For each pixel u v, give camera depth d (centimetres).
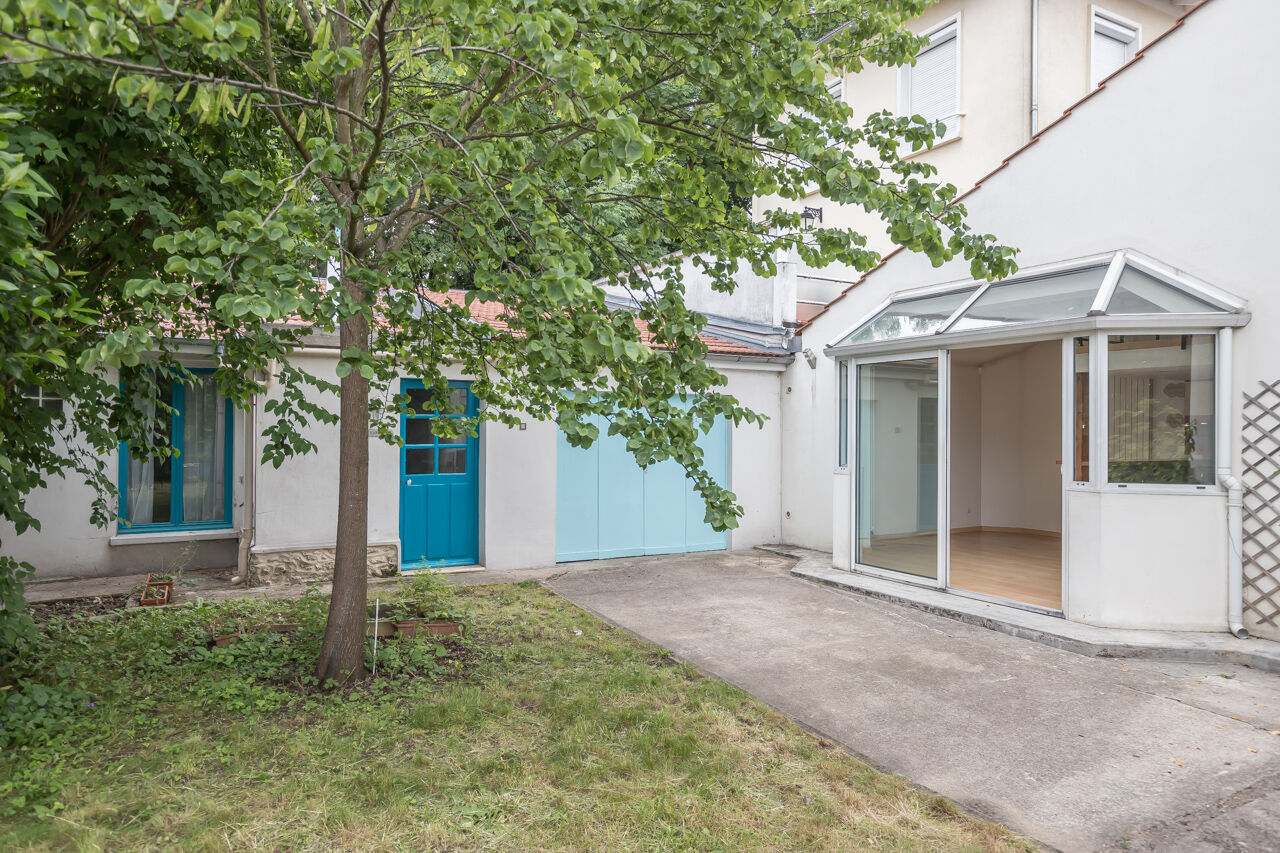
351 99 489
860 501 912
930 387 828
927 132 490
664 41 462
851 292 1046
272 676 506
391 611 662
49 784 353
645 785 379
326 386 510
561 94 320
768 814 358
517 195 371
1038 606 718
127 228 481
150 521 899
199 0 268
